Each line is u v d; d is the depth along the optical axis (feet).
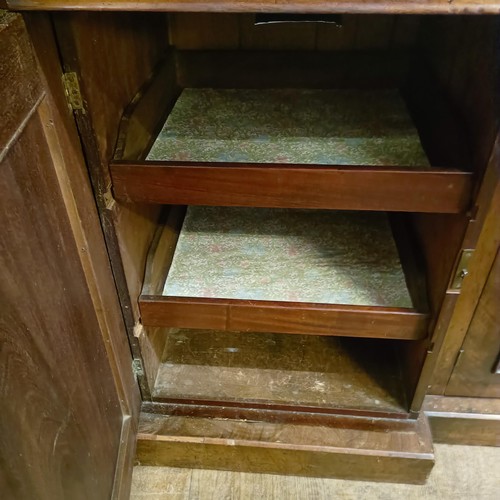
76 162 2.36
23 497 1.86
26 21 1.89
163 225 3.55
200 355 3.93
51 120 2.10
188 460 3.67
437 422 3.67
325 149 3.12
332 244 3.71
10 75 1.77
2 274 1.75
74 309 2.43
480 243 2.79
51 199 2.14
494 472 3.70
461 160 2.48
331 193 2.57
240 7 1.93
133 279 3.08
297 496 3.58
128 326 3.19
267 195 2.61
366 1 1.91
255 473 3.70
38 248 2.03
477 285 3.00
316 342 4.03
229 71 3.85
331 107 3.65
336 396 3.63
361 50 3.76
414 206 2.57
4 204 1.76
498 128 2.20
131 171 2.57
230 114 3.55
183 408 3.64
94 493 2.77
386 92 3.84
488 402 3.65
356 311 3.07
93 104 2.34
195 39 3.77
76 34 2.11
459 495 3.58
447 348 3.35
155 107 3.26
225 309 3.14
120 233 2.80
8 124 1.76
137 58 2.97
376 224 3.89
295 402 3.60
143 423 3.62
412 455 3.44
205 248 3.67
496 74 2.20
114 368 3.09
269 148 3.13
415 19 3.59
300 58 3.77
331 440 3.51
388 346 3.99
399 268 3.47
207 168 2.55
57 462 2.22
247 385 3.71
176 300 3.16
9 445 1.76
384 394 3.64
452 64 2.86
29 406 1.94
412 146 3.14
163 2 1.92
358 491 3.61
